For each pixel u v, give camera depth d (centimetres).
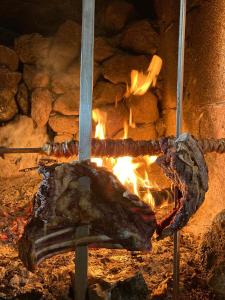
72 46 344
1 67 334
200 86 275
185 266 217
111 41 357
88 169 161
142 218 167
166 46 337
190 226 276
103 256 235
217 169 252
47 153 166
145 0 377
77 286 170
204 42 269
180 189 172
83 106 163
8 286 193
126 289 182
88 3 158
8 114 333
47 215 159
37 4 392
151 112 351
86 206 162
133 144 171
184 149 168
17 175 337
